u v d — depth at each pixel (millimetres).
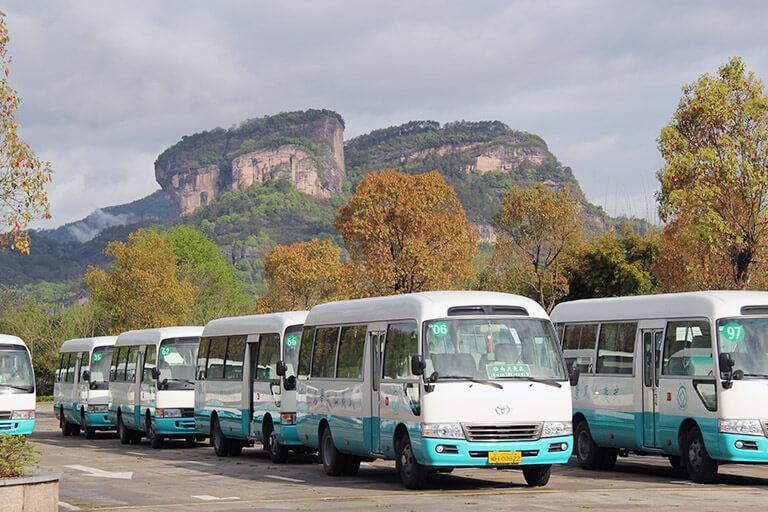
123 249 68500
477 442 14844
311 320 20344
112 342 35000
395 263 45875
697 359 16609
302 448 22328
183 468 21203
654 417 17734
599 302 20062
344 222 48062
